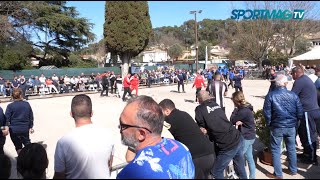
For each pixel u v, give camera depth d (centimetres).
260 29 3578
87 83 2569
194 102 1689
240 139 410
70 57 2783
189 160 383
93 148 295
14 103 591
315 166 529
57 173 298
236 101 478
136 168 371
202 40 4194
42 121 1181
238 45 3894
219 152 409
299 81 543
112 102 1762
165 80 3225
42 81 2378
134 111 400
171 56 5088
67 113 1400
